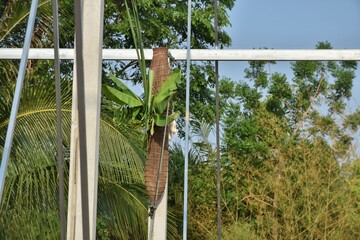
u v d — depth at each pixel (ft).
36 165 32.83
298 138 56.34
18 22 36.35
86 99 18.85
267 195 52.21
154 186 23.59
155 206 23.45
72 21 45.57
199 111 59.41
